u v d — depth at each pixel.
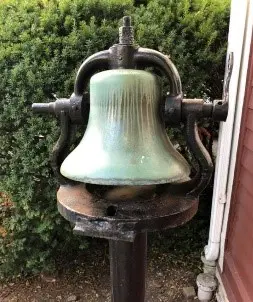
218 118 1.15
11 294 2.49
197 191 1.21
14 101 2.09
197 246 2.79
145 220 1.07
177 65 2.14
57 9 2.17
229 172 2.19
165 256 2.80
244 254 1.95
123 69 1.12
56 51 2.06
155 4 2.21
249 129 1.91
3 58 2.10
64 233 2.41
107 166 1.06
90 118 1.18
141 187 1.32
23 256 2.44
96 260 2.79
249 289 1.85
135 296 1.42
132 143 1.09
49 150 2.09
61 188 1.35
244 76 1.96
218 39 2.24
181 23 2.17
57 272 2.64
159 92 1.17
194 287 2.50
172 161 1.13
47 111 1.26
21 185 2.18
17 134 2.13
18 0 2.35
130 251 1.35
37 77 2.05
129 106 1.10
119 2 2.16
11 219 2.29
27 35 2.09
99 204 1.18
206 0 2.26
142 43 2.09
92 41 2.06
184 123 1.18
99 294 2.50
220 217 2.28
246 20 1.91
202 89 2.31
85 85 1.25
